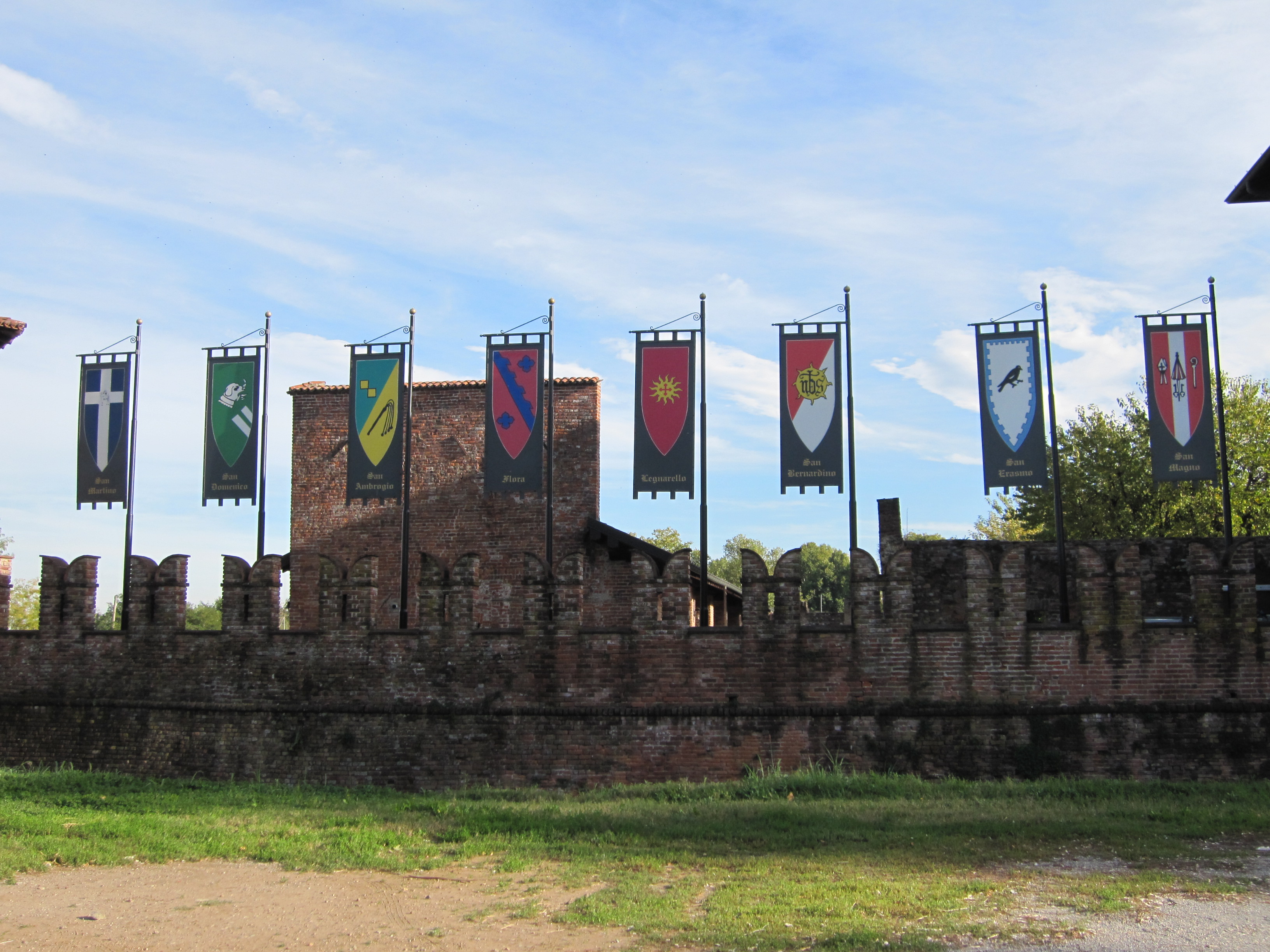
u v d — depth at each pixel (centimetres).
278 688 2306
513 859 1310
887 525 2747
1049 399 2422
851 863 1270
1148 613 2436
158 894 1185
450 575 2273
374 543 3581
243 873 1278
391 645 2273
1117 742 2020
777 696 2128
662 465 2478
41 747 2414
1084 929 969
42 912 1111
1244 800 1695
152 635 2400
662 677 2169
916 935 962
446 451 3591
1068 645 2064
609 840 1427
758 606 2155
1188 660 2034
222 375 2783
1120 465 4494
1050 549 2538
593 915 1059
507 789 2033
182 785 2064
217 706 2325
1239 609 2036
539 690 2202
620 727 2161
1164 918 1001
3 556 2517
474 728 2209
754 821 1533
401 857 1342
